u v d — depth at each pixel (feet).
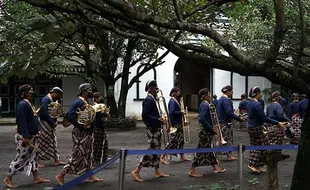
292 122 36.40
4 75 10.27
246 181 23.91
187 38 43.47
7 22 9.53
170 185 23.41
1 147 39.22
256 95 26.21
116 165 29.30
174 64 74.18
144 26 10.40
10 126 62.95
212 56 11.54
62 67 49.93
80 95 22.58
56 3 10.09
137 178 24.56
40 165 28.89
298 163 11.92
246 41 32.65
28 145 22.47
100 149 26.58
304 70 11.68
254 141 26.16
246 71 11.11
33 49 9.95
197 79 90.22
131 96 72.64
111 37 47.21
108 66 54.03
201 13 15.15
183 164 30.12
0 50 9.76
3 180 24.29
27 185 23.04
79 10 10.07
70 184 12.72
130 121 56.65
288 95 67.10
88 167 22.44
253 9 27.40
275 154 16.96
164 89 73.82
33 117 22.93
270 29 31.78
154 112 24.64
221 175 26.03
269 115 29.45
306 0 15.28
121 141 43.98
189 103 89.45
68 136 48.32
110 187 22.91
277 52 10.52
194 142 43.21
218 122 27.58
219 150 19.62
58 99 29.45
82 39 13.05
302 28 10.97
